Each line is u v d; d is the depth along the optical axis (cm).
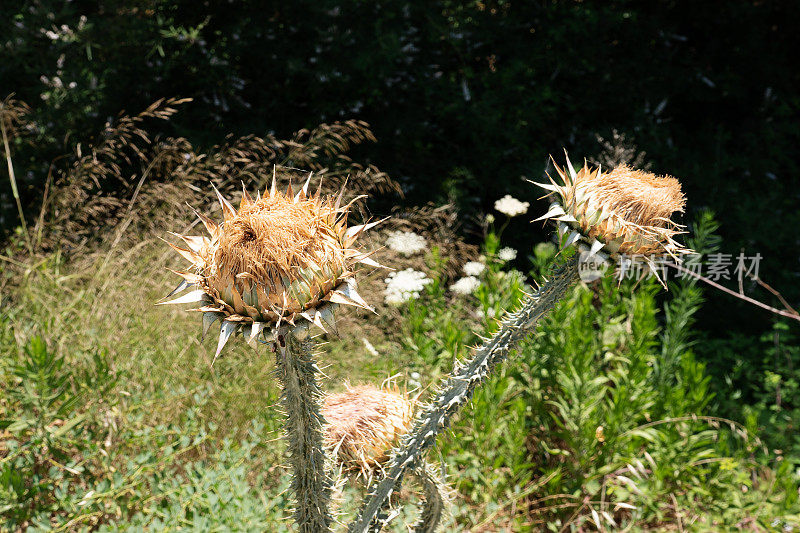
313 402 154
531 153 666
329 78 634
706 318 602
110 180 609
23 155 584
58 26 621
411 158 653
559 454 388
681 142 690
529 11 685
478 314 435
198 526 269
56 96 602
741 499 365
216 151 593
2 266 409
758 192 661
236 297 140
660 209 168
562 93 678
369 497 180
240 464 317
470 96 668
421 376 382
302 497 162
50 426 300
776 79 701
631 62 684
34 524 284
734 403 462
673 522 367
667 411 389
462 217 637
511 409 381
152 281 399
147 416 342
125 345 353
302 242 141
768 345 566
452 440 357
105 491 285
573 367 371
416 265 495
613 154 571
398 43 635
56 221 444
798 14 707
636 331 386
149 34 630
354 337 419
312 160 571
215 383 354
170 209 453
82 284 408
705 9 696
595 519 337
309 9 634
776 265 609
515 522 350
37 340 286
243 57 649
